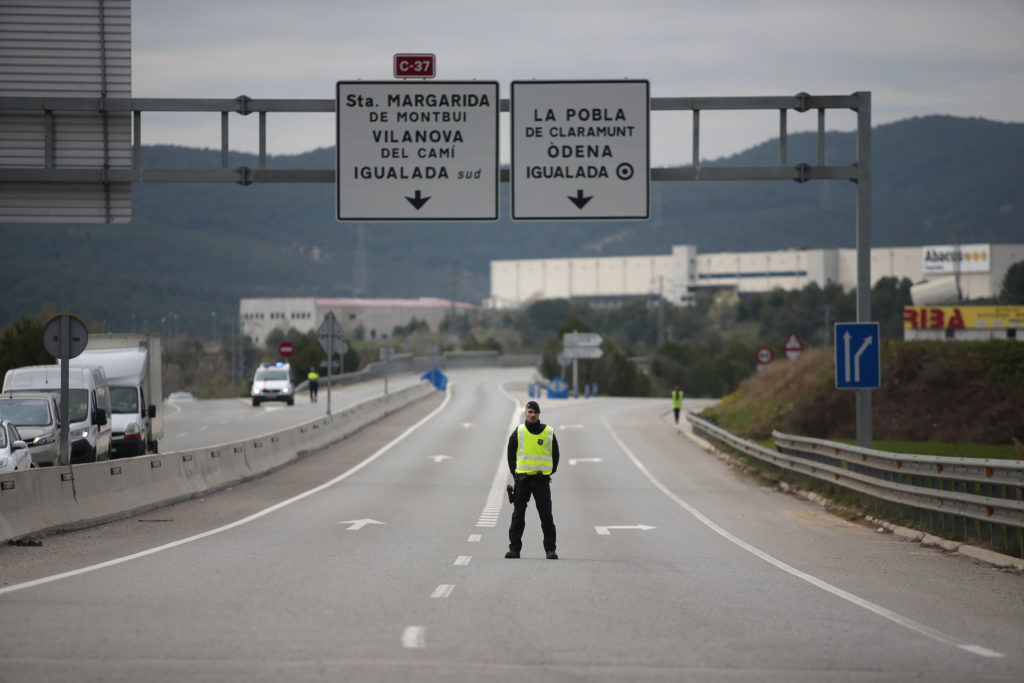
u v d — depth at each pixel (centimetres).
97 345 9675
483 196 6888
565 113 6894
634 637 2836
